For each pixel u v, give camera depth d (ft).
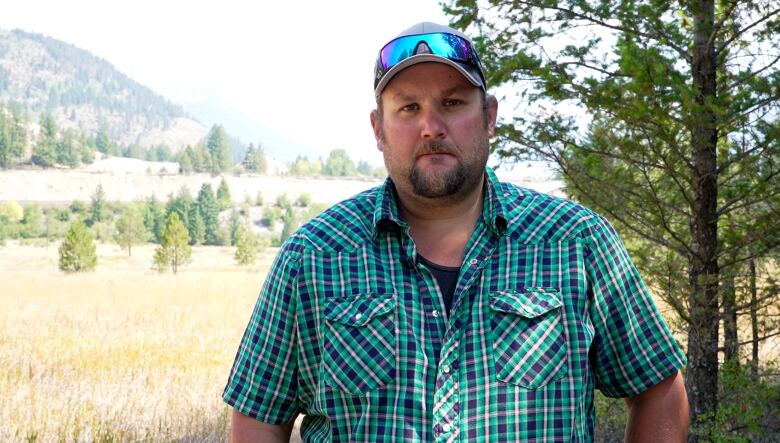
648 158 15.72
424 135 5.25
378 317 5.15
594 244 5.31
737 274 16.03
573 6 16.76
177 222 189.78
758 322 16.81
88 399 28.02
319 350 5.29
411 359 5.07
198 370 36.06
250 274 170.91
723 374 16.02
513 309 5.09
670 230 15.96
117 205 561.02
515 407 4.93
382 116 5.53
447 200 5.34
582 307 5.18
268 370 5.44
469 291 5.21
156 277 147.23
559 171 17.57
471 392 4.98
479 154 5.39
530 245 5.31
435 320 5.18
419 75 5.28
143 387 30.86
